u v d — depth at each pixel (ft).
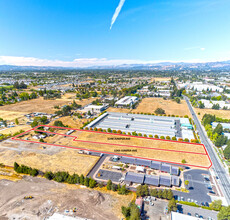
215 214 142.31
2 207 145.69
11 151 240.53
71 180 176.55
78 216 136.15
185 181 175.01
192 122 360.89
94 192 162.61
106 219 134.31
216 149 246.68
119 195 161.79
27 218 134.31
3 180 181.06
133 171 198.18
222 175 191.93
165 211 142.61
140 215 138.41
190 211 145.07
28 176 188.55
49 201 152.05
